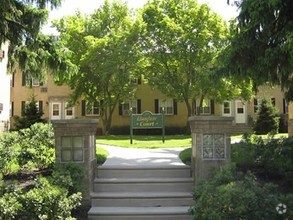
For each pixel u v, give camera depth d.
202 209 5.35
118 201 7.45
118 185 7.91
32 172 8.48
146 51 25.94
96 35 27.52
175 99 28.23
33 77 10.55
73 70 10.48
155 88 26.73
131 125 16.50
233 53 7.73
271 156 8.27
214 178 6.39
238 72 8.02
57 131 7.44
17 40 9.61
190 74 25.19
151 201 7.45
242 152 8.58
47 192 5.52
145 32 25.28
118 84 26.95
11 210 5.13
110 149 13.70
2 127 21.47
